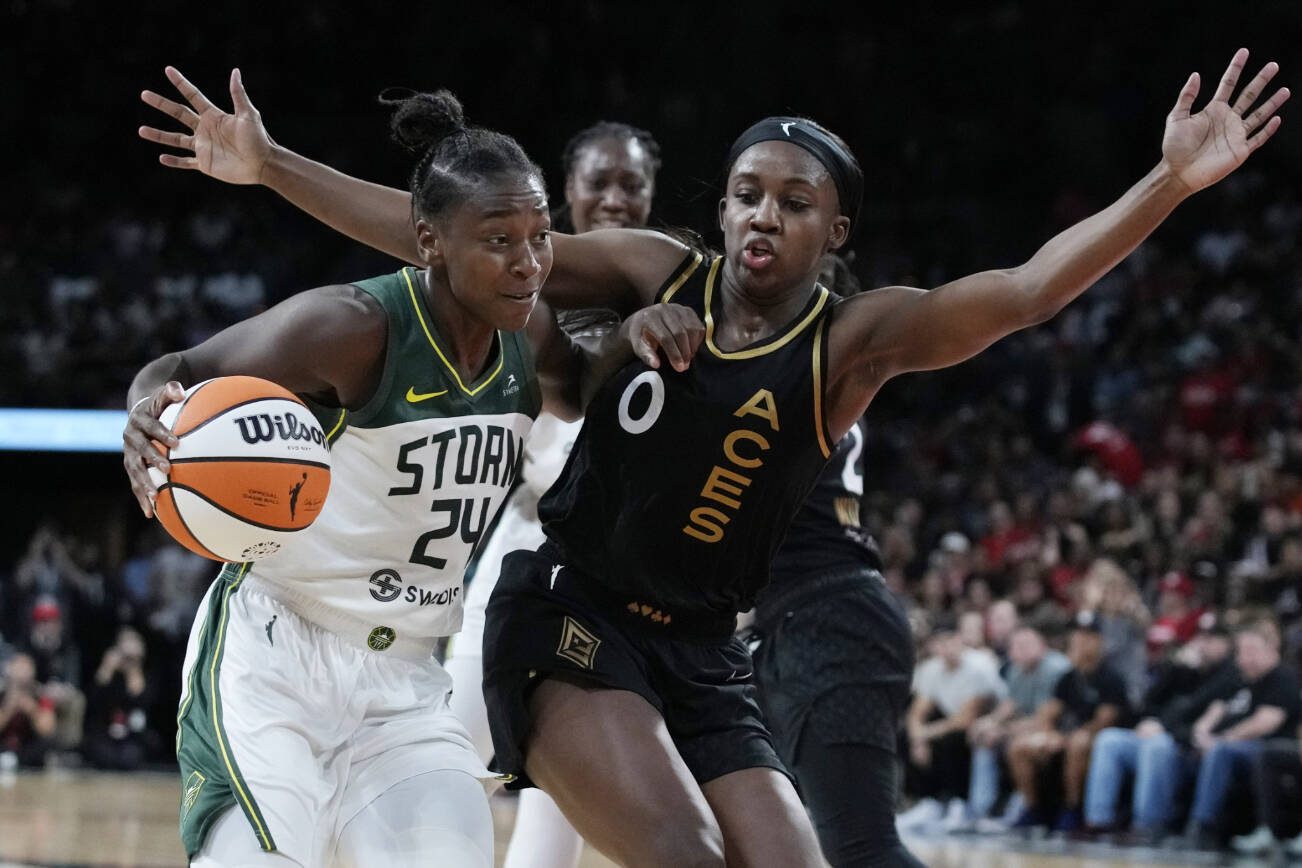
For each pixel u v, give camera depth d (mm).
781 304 7004
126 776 27641
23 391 36406
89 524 37344
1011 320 6535
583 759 6633
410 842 6332
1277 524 23922
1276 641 19219
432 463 6727
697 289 7121
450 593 7027
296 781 6414
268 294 39500
